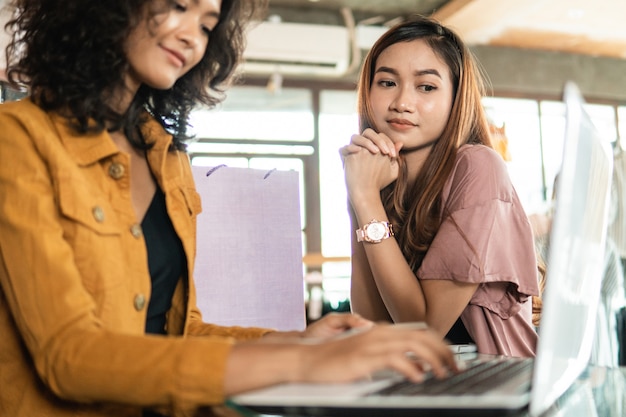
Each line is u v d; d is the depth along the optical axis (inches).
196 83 47.0
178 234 40.2
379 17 349.4
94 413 33.2
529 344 55.0
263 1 49.2
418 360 33.0
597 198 33.5
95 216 33.5
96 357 26.7
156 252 39.4
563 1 304.7
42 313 28.9
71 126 35.5
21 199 31.2
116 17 35.9
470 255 51.4
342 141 370.0
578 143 25.6
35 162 32.4
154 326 39.9
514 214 54.3
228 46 47.1
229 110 359.6
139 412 34.4
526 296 53.5
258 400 24.1
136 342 27.0
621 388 34.2
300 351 25.5
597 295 38.1
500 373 30.6
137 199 39.8
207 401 25.5
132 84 39.8
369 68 60.7
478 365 33.9
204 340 26.8
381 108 58.6
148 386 25.8
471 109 58.5
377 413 23.7
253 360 25.4
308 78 364.5
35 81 36.8
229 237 64.1
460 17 323.9
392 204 59.4
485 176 53.9
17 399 33.6
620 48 370.3
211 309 62.7
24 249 30.1
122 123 39.1
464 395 24.8
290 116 366.3
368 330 26.1
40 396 33.4
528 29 342.0
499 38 356.5
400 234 59.2
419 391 25.6
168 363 25.8
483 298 53.3
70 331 28.1
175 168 42.4
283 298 66.4
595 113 382.0
